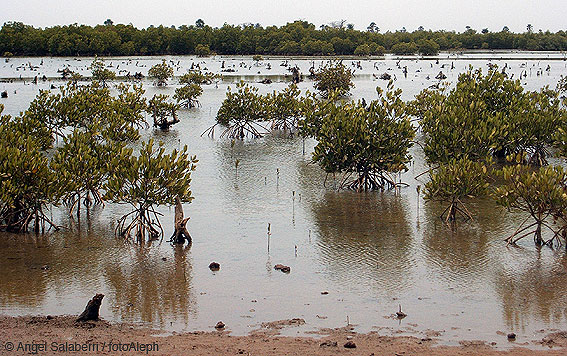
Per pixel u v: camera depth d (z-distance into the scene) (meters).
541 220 24.25
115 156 27.98
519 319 17.81
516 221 27.50
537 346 15.99
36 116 45.53
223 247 24.39
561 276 21.09
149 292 20.00
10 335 16.34
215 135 52.69
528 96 43.31
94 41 185.75
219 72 126.75
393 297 19.52
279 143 49.00
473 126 34.16
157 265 22.47
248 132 54.16
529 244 24.48
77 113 46.41
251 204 30.70
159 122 56.38
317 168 39.28
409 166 39.53
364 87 91.56
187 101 72.88
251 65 151.50
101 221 27.80
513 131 38.66
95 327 17.17
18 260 22.88
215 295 19.72
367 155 32.91
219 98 78.69
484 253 23.52
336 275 21.42
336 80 79.12
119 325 17.41
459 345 15.98
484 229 26.48
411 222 27.64
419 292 19.92
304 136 44.38
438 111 38.34
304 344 15.91
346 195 32.53
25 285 20.48
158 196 25.16
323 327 17.27
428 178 36.25
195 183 35.12
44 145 37.25
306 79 107.38
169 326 17.38
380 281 20.86
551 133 37.97
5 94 75.00
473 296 19.56
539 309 18.50
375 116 33.59
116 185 24.97
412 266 22.25
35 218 26.23
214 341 16.14
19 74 118.44
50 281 20.89
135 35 196.62
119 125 41.31
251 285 20.56
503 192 24.59
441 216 27.77
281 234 25.98
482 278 21.06
